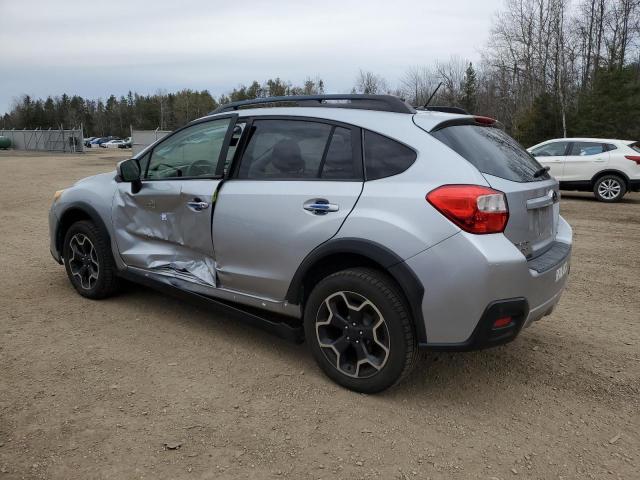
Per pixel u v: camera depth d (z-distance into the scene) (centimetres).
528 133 3550
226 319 471
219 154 412
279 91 9075
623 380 379
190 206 416
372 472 272
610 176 1417
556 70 3659
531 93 4253
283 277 365
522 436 308
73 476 262
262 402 334
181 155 441
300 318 371
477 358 409
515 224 317
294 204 357
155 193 441
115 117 12875
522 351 424
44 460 272
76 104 13200
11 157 4056
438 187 312
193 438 295
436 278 305
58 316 469
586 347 436
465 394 354
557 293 355
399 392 353
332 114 368
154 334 435
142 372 369
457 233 302
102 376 361
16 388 342
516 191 322
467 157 322
